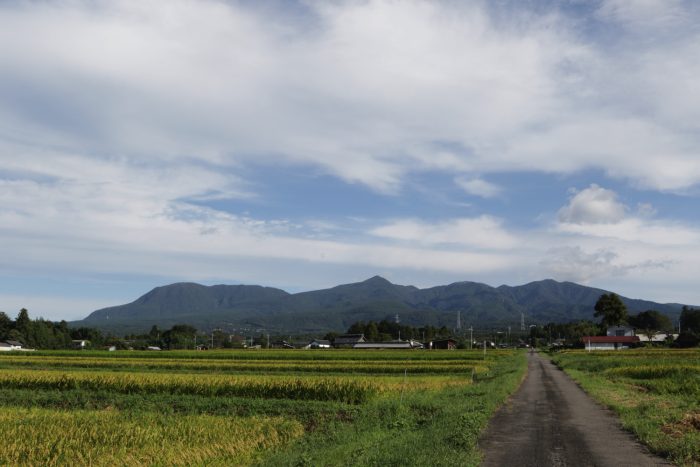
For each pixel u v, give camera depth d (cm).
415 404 2722
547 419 2225
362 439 1830
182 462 1705
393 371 6188
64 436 2011
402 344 18150
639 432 1819
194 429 2169
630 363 6109
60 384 4203
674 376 4572
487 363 7512
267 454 1794
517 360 8362
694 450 1490
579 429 1969
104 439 1992
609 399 2914
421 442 1619
